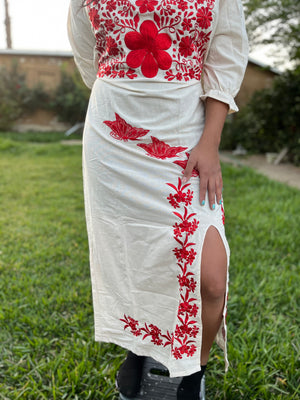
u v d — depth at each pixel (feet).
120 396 4.67
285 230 10.37
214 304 3.79
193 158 3.77
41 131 45.65
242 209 12.70
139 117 3.81
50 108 44.80
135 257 4.03
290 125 25.25
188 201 3.74
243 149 29.94
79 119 44.91
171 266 3.83
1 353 5.60
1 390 4.91
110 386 4.92
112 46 3.82
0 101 42.88
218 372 5.11
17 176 18.42
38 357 5.56
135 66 3.75
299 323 6.24
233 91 3.88
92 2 3.87
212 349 5.59
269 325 6.12
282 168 23.17
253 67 34.83
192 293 3.76
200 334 3.89
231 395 4.76
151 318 4.11
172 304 3.94
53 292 7.30
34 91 43.57
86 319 6.35
